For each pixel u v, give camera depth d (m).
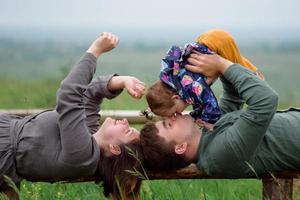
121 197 5.43
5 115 5.69
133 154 5.39
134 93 5.64
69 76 5.45
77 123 5.36
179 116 5.56
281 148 5.49
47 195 6.20
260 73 5.77
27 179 5.62
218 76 5.63
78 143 5.34
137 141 5.54
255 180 7.16
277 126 5.54
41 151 5.46
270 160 5.49
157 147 5.49
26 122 5.60
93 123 5.87
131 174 5.46
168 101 5.49
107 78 5.79
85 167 5.41
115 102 10.71
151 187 6.20
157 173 5.61
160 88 5.52
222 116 5.58
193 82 5.46
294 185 6.11
